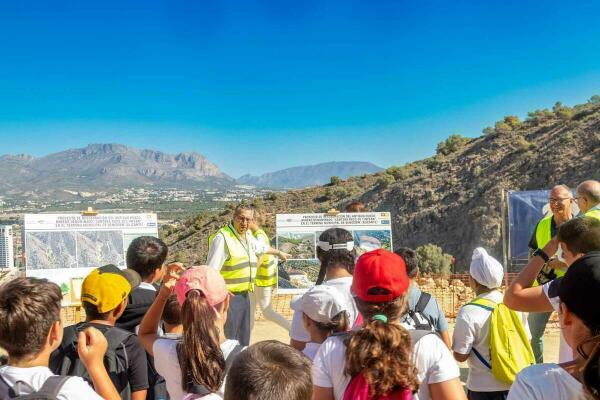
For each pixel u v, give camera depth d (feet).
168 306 11.41
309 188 290.76
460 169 227.40
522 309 10.06
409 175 246.27
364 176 285.84
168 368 9.91
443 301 38.68
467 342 13.73
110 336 10.94
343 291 12.59
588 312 6.28
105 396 9.10
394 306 9.41
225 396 6.91
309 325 10.85
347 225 33.30
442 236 199.82
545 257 10.42
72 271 28.22
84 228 29.04
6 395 7.84
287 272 33.22
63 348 10.69
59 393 7.77
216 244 22.40
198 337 9.27
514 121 251.19
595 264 6.43
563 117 228.02
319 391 9.11
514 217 32.48
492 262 13.99
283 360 6.94
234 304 17.87
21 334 7.94
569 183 179.22
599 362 5.92
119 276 11.50
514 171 203.00
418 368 9.03
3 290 8.18
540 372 6.63
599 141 189.67
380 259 9.52
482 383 13.75
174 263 11.14
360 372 8.18
